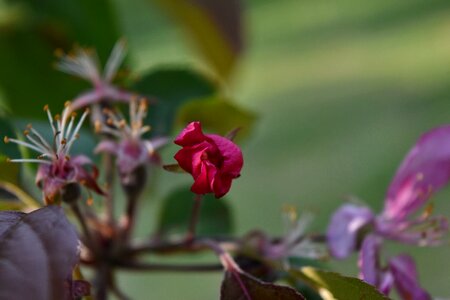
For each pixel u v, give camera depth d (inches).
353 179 50.9
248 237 18.2
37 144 16.6
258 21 83.9
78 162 16.6
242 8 24.1
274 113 60.9
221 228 20.8
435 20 73.1
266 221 48.6
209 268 18.4
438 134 18.2
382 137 55.2
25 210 17.5
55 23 22.3
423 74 63.4
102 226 18.5
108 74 19.5
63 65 20.4
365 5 77.8
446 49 67.7
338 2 80.2
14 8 22.3
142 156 17.8
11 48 22.1
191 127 14.9
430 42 69.7
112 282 18.6
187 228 20.7
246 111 20.6
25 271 13.9
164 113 20.5
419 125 55.5
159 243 18.7
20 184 17.2
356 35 73.8
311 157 53.3
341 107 59.4
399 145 53.7
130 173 18.0
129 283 42.5
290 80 67.1
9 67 22.1
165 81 20.7
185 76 20.9
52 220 14.4
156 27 76.7
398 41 70.6
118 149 17.9
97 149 17.8
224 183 14.8
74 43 22.4
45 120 21.9
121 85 20.5
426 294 17.5
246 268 17.9
